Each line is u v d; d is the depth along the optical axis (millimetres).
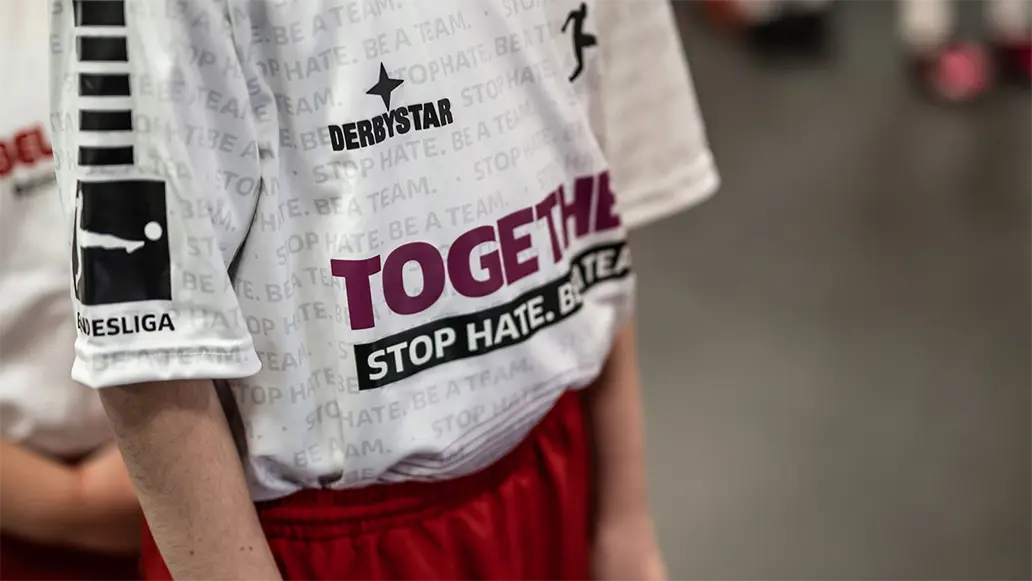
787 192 2781
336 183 532
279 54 505
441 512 668
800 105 3328
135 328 489
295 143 524
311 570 645
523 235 604
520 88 594
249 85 504
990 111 3137
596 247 687
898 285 2307
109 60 465
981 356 2039
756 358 2105
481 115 571
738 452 1847
